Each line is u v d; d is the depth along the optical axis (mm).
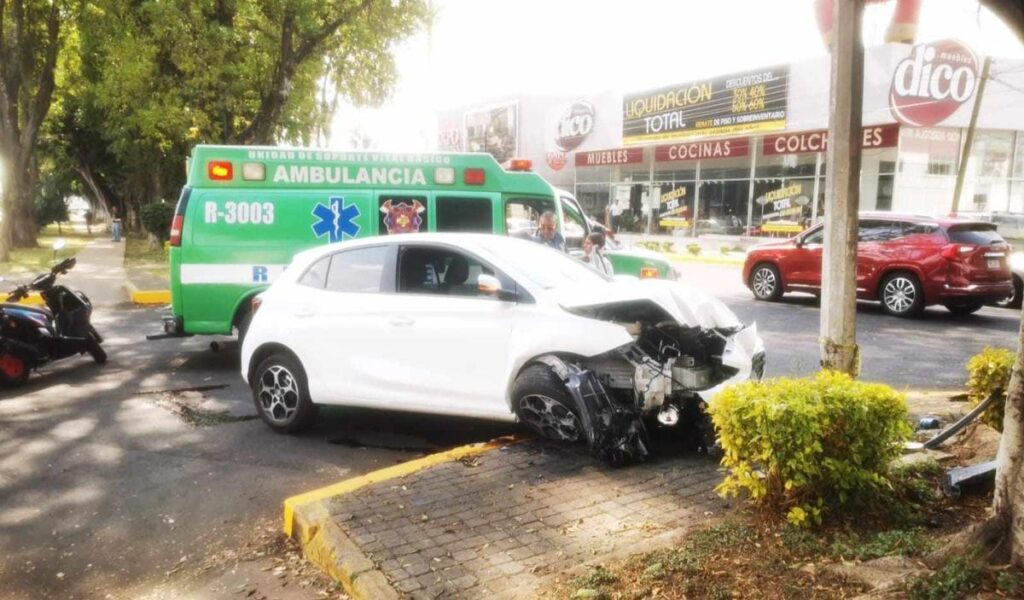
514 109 40531
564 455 5219
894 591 3061
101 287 16578
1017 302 13875
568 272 6031
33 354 8008
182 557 4262
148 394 7688
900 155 23797
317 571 4008
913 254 12570
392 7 19969
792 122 25891
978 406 5016
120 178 43094
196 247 8211
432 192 8688
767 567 3422
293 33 20375
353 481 4801
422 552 3838
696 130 30000
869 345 10297
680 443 5469
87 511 4848
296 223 8367
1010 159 26406
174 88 20000
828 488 3941
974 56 23641
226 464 5656
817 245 14078
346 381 6012
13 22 24750
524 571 3623
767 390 3941
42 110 25031
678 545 3717
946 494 4188
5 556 4277
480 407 5535
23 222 31719
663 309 5219
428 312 5715
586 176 38188
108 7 20141
